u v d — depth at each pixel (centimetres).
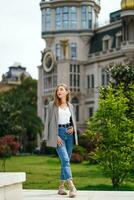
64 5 10925
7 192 1123
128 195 1470
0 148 5862
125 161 2552
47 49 11081
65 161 1383
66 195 1418
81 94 10781
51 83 11000
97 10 11306
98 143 2634
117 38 10275
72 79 10688
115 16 10881
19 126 9450
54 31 11000
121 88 2873
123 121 2619
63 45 10706
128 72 4672
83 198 1346
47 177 3472
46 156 7981
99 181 3141
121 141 2567
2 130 9044
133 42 9538
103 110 2639
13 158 6925
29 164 5353
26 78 14238
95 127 2662
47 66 11119
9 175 1132
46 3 11125
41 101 11344
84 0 10894
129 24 9644
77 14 10938
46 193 1477
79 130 10631
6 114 9244
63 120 1402
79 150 6031
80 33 10906
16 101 9994
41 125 10188
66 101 1430
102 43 10612
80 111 10738
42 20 11212
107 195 1458
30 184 2881
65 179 1425
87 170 4312
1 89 16612
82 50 10888
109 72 5016
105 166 2573
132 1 9619
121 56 9850
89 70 10731
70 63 10669
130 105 3061
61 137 1400
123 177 2589
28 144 10325
